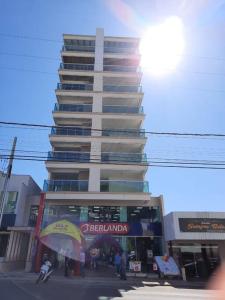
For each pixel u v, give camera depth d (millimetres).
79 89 36281
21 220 27859
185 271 25141
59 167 30031
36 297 11352
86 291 13961
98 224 27859
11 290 12844
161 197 29531
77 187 29266
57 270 23438
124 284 18500
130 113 33906
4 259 21578
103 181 29891
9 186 27938
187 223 25031
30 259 23609
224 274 24891
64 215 28484
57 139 31844
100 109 34281
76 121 34000
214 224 25016
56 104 34375
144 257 26875
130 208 29359
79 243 21531
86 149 32844
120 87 36688
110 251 26781
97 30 40500
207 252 26344
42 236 21719
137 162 30906
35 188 32812
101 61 38219
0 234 24734
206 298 13227
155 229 28031
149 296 13336
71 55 38281
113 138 32062
